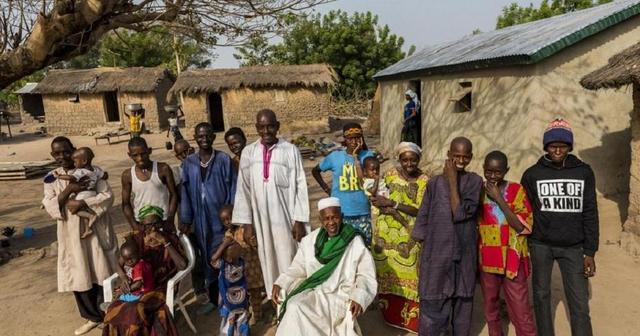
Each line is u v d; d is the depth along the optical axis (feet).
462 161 10.93
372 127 62.44
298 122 68.69
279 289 11.99
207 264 14.76
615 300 14.79
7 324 15.01
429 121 36.45
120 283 13.05
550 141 10.60
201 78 68.85
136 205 14.38
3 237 24.47
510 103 26.16
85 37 17.06
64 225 13.84
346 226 12.01
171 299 12.31
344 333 11.09
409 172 12.86
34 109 99.45
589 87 20.48
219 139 66.18
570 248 10.87
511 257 11.07
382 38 102.73
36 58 16.78
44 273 19.39
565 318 13.83
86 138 74.18
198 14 17.19
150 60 96.32
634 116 19.04
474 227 11.18
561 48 23.57
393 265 13.20
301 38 100.27
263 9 16.96
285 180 13.21
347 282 11.73
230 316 13.01
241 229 13.38
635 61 18.58
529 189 11.25
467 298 11.37
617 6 26.55
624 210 22.90
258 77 67.87
